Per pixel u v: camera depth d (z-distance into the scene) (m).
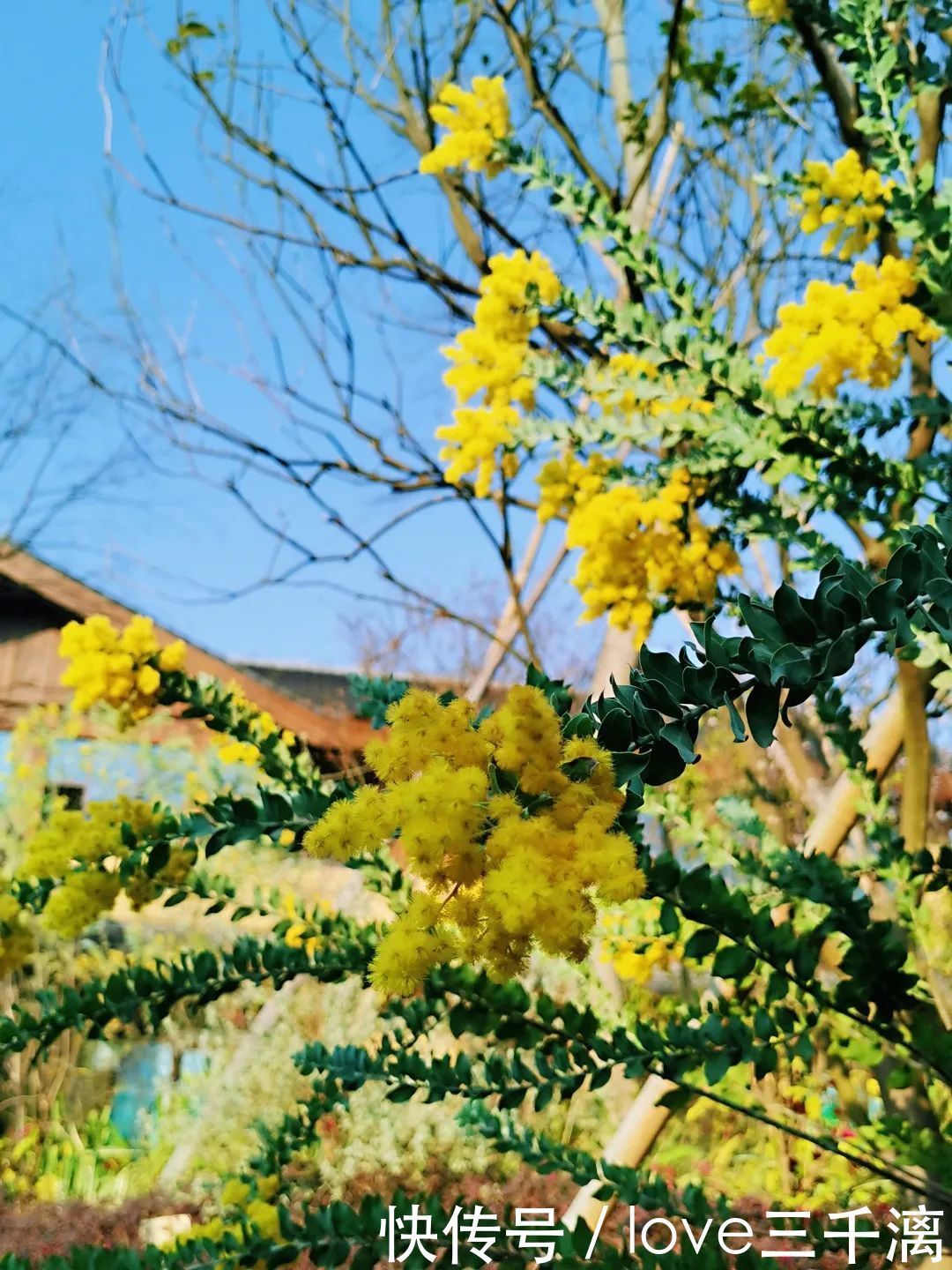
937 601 0.87
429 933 0.88
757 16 2.33
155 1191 5.06
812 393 1.98
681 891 1.47
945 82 1.96
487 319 2.23
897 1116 1.90
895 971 1.52
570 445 2.23
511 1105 1.56
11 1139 6.18
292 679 12.99
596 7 4.16
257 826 1.50
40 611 9.17
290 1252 1.44
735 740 0.89
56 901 1.74
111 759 7.35
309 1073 1.76
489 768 0.91
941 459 1.88
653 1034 1.50
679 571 2.21
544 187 2.18
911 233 1.88
